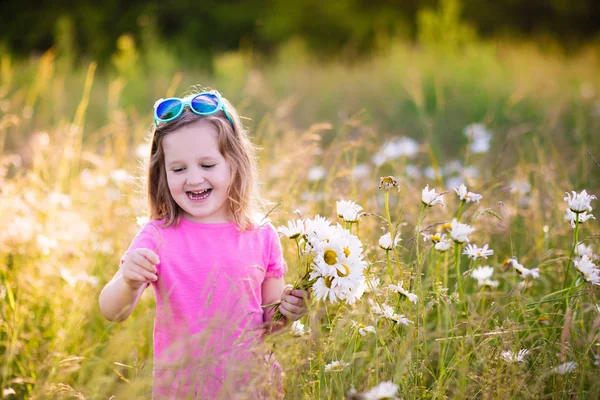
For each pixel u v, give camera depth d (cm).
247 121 614
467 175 339
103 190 356
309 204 287
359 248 185
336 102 745
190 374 183
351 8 1850
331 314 226
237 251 204
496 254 262
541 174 335
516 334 192
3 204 303
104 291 196
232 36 1769
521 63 946
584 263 204
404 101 727
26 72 776
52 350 238
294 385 173
